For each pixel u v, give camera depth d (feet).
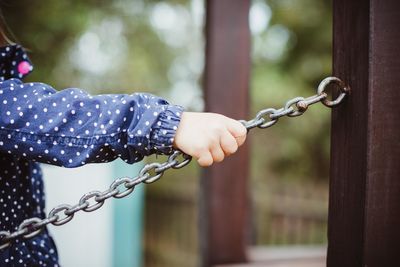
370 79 3.01
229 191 7.18
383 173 3.04
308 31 19.01
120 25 16.14
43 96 3.09
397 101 3.04
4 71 3.67
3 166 3.48
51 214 2.99
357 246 3.11
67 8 13.62
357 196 3.11
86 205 2.98
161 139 2.96
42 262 3.72
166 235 18.12
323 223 14.44
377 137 3.03
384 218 3.05
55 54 14.06
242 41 7.07
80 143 3.00
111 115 3.01
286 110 3.00
